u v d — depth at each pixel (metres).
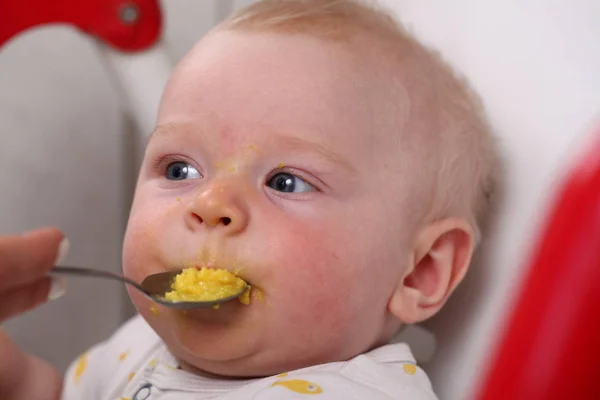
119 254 1.22
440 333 0.73
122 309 1.23
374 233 0.61
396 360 0.64
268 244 0.56
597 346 0.31
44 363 0.84
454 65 0.76
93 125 1.18
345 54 0.64
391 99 0.64
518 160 0.69
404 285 0.66
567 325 0.32
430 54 0.72
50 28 1.13
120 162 1.21
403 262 0.64
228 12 1.15
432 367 0.73
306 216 0.58
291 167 0.59
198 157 0.62
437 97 0.68
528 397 0.32
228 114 0.60
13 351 0.78
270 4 0.71
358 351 0.64
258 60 0.62
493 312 0.68
